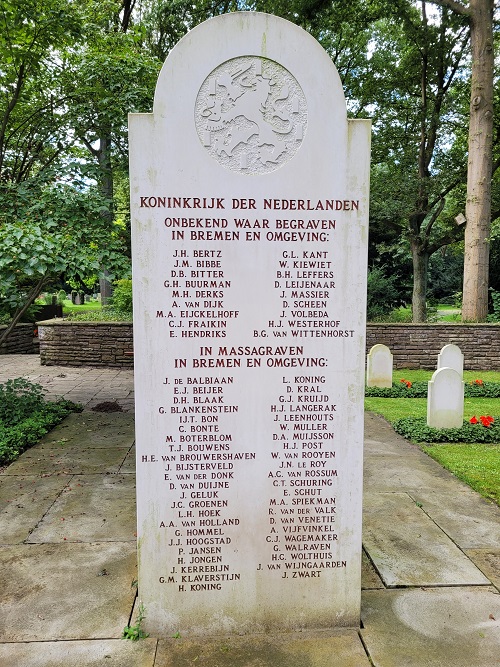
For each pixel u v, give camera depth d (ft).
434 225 68.49
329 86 8.95
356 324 9.43
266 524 9.70
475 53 43.32
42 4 22.93
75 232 21.67
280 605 9.80
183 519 9.55
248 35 8.72
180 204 8.95
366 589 11.00
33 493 16.06
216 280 9.16
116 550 12.55
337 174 9.13
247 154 8.99
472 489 16.87
